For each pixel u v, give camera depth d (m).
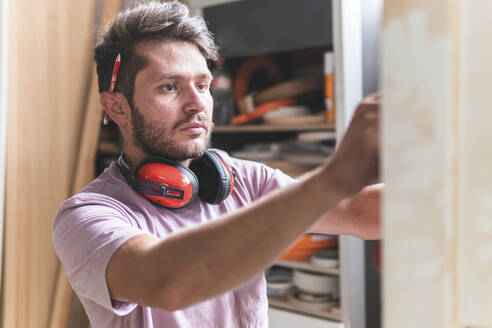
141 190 0.88
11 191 1.94
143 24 0.89
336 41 1.95
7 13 1.87
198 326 0.86
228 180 0.93
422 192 0.28
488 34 0.27
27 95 2.00
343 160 0.43
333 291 2.16
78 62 2.18
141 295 0.57
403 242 0.28
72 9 2.15
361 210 0.90
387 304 0.29
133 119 0.93
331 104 2.06
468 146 0.28
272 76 2.50
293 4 2.08
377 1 2.13
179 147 0.90
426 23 0.27
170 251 0.53
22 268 1.98
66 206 0.82
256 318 0.92
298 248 2.21
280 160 2.25
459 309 0.28
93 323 0.87
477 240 0.28
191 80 0.91
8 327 1.92
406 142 0.28
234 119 2.34
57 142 2.12
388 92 0.28
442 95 0.27
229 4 2.25
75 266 0.71
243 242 0.48
